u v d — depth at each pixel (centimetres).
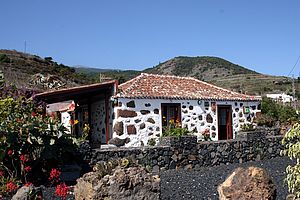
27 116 1102
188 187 1036
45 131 1036
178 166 1356
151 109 1800
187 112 1900
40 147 1017
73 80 4684
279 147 1664
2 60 4969
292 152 671
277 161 1540
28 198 716
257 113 2147
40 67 5247
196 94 1970
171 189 1012
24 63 5162
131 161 818
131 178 740
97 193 717
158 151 1323
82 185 764
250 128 1909
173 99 1858
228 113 2042
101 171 762
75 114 2197
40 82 3694
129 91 1791
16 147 997
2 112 1109
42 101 1636
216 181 1116
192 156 1395
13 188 869
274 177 1175
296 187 667
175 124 1727
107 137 1797
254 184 604
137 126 1756
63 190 668
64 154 1113
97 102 1922
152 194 753
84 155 1166
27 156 993
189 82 2192
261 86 5938
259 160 1581
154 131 1792
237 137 1609
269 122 2081
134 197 734
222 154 1477
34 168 1033
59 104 2542
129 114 1744
